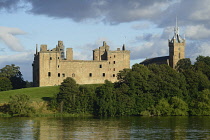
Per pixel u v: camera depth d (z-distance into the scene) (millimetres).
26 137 83812
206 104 132125
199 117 124625
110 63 192375
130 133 88625
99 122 110125
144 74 142125
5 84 183375
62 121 113062
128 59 194875
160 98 136125
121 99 132250
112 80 192250
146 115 130000
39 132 90312
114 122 109938
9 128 96938
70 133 88938
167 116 128625
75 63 187875
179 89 138000
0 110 135000
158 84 138750
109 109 129875
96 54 198750
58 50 193375
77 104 134375
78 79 187875
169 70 153875
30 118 122625
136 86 137125
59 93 138625
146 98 133750
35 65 196000
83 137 83750
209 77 162000
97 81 190125
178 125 101875
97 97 134625
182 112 130875
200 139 81000
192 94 139875
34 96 153250
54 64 185500
